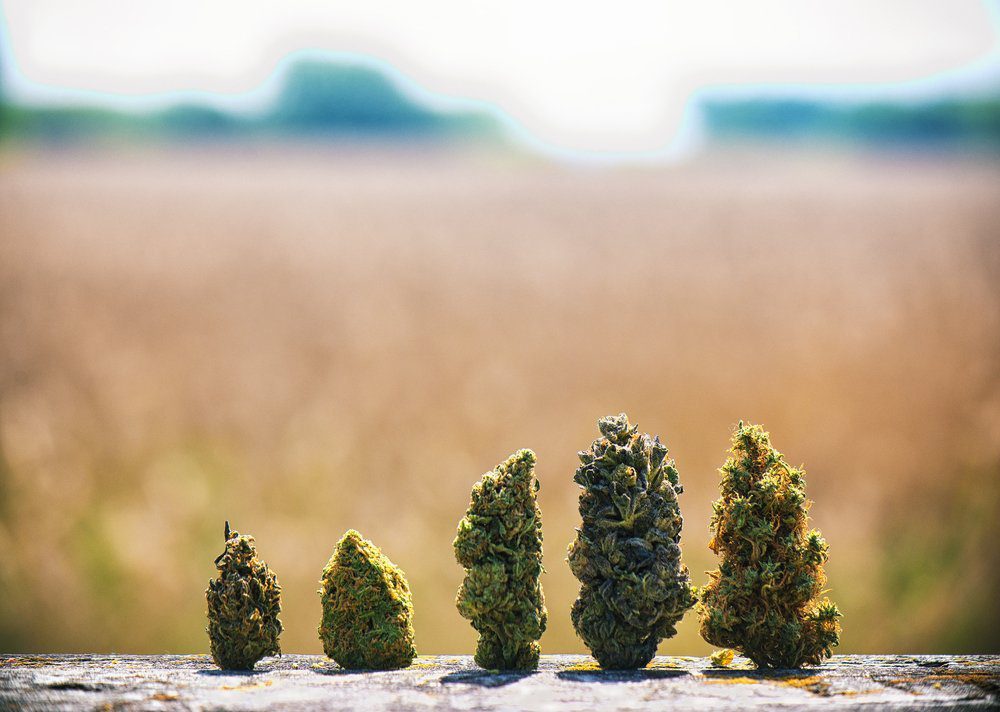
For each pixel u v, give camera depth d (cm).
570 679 51
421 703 48
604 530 51
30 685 50
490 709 48
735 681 50
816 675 51
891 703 49
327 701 49
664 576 51
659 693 49
